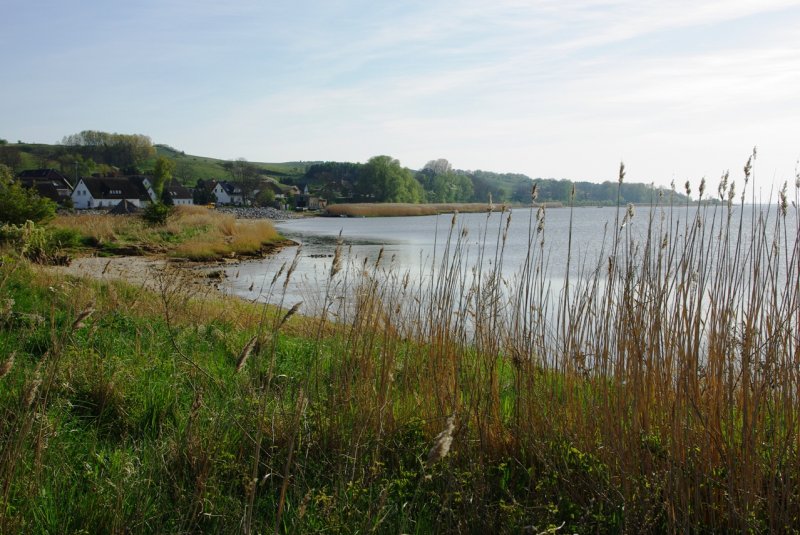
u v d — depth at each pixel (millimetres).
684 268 4848
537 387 5285
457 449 4773
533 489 4570
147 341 7629
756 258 4586
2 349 6078
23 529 3631
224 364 7207
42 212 25703
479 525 4105
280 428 4980
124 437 5039
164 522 3994
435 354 5766
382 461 4895
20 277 10484
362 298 6250
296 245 44719
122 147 158625
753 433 4148
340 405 5215
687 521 3811
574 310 5625
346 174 162250
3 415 4352
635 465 4348
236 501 4141
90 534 3846
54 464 4332
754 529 3867
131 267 24016
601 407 4844
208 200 127188
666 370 4809
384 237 55188
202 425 5102
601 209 103000
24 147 156000
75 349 6262
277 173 184000
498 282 5668
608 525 4148
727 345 4586
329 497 4059
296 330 9344
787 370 4367
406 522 3951
